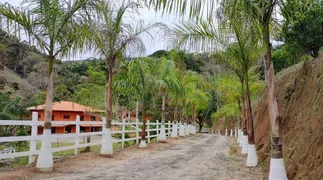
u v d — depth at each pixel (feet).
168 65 59.52
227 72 47.42
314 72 32.86
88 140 48.42
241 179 25.45
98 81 95.61
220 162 36.47
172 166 32.65
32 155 29.01
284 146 29.17
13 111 64.80
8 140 25.52
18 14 25.36
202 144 65.67
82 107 112.06
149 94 53.83
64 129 108.68
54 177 24.11
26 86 94.38
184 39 28.78
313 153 19.52
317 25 36.47
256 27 17.83
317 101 26.16
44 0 26.23
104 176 25.49
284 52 53.78
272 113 18.04
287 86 43.42
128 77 51.11
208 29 28.45
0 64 80.79
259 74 58.80
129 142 62.28
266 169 28.55
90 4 27.71
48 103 26.91
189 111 129.90
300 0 19.76
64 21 27.07
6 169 26.27
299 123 29.09
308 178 18.04
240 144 58.44
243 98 49.52
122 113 82.38
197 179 25.39
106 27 36.09
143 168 30.66
